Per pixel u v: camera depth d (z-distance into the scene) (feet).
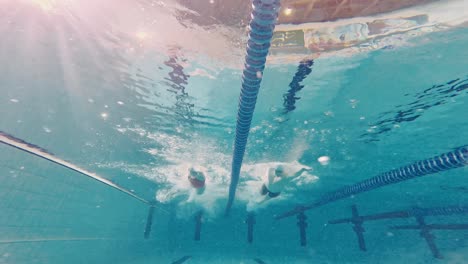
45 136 16.01
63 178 16.98
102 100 16.46
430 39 11.56
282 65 13.75
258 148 20.67
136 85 15.89
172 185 23.22
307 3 10.45
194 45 12.96
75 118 16.71
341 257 21.01
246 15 10.91
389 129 17.66
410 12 10.65
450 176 20.02
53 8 12.14
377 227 22.25
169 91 15.99
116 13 11.93
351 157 20.49
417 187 22.06
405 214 19.95
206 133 19.31
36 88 14.96
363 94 15.53
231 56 13.37
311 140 19.52
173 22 11.91
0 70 13.97
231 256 21.89
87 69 14.80
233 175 11.76
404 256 19.71
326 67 13.82
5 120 14.52
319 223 23.48
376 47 12.17
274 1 3.97
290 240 22.79
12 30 13.17
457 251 18.45
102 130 18.01
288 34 11.93
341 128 18.31
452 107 15.01
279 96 16.28
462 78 13.19
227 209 21.29
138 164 21.09
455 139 16.78
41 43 13.48
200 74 14.96
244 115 6.48
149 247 20.90
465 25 10.69
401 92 14.83
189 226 23.75
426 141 17.72
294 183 22.34
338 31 11.55
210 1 10.64
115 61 14.38
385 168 20.80
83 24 12.69
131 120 18.06
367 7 10.44
